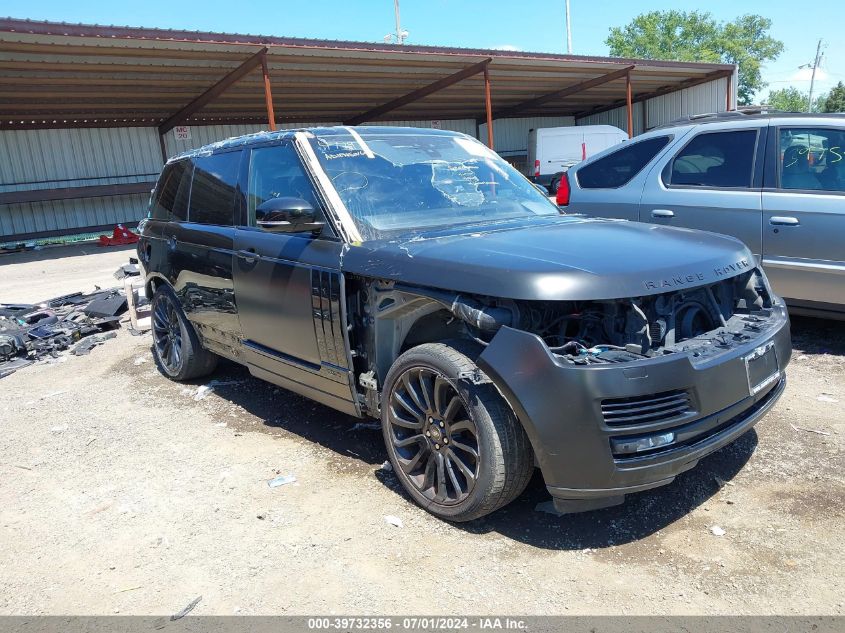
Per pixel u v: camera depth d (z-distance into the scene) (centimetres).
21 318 769
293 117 2495
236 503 340
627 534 293
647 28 6294
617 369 253
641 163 621
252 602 261
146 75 1650
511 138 3212
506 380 264
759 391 293
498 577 267
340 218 350
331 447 402
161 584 277
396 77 2008
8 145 2012
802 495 316
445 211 382
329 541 300
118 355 652
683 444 269
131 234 2005
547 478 267
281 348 395
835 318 519
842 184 503
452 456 300
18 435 455
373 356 338
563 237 325
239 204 434
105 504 349
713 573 262
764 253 534
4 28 1159
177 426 452
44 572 291
